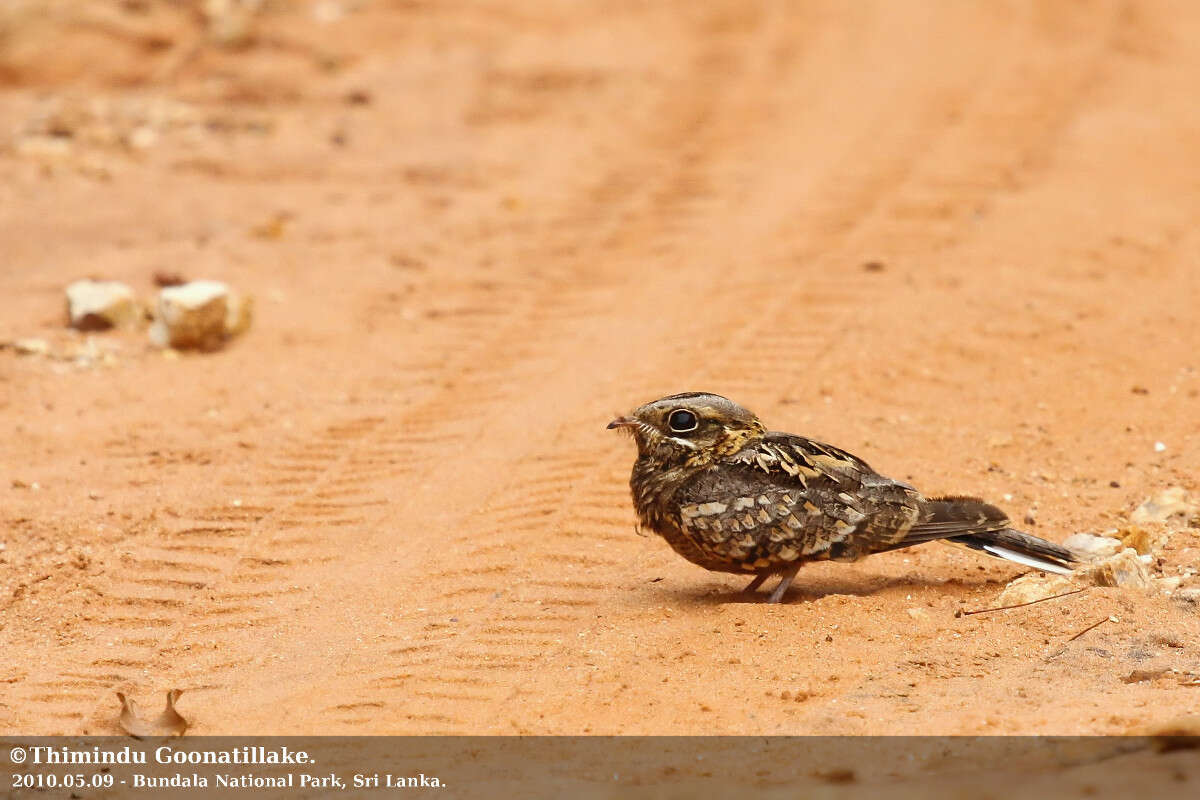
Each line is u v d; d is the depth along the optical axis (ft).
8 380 52.70
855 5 118.21
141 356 55.88
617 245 69.36
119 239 68.90
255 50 102.12
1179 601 33.50
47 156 81.56
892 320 56.95
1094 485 42.83
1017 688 29.48
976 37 109.40
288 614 36.88
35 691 32.63
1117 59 102.99
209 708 31.37
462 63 101.60
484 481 45.16
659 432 34.58
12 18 100.12
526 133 87.92
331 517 42.93
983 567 37.55
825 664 31.37
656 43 108.78
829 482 34.35
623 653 32.81
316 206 74.49
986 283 60.70
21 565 39.52
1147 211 70.54
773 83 98.32
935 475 43.73
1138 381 51.13
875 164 80.43
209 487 44.78
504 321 59.98
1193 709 27.17
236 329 57.41
